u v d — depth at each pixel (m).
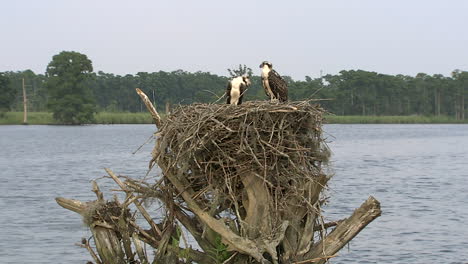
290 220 9.10
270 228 8.91
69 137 76.06
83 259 16.20
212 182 8.98
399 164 42.56
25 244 17.61
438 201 25.69
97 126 115.06
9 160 46.56
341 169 38.12
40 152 53.94
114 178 10.02
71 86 108.38
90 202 10.03
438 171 38.38
